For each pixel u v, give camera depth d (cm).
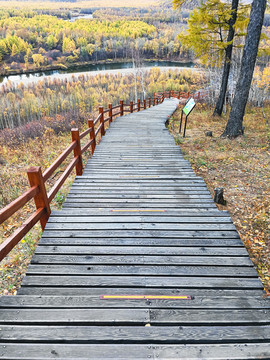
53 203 570
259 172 702
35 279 259
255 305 231
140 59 6712
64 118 2117
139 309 223
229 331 204
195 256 296
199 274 269
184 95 2828
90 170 598
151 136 952
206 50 1323
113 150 771
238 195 601
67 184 670
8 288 366
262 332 205
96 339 195
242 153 830
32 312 219
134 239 324
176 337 198
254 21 814
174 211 393
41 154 977
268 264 417
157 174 574
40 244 313
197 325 213
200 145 933
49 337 196
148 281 258
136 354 185
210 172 724
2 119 5684
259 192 607
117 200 437
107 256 294
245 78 890
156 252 301
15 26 18550
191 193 467
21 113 6016
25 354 184
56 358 181
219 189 545
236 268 278
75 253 298
